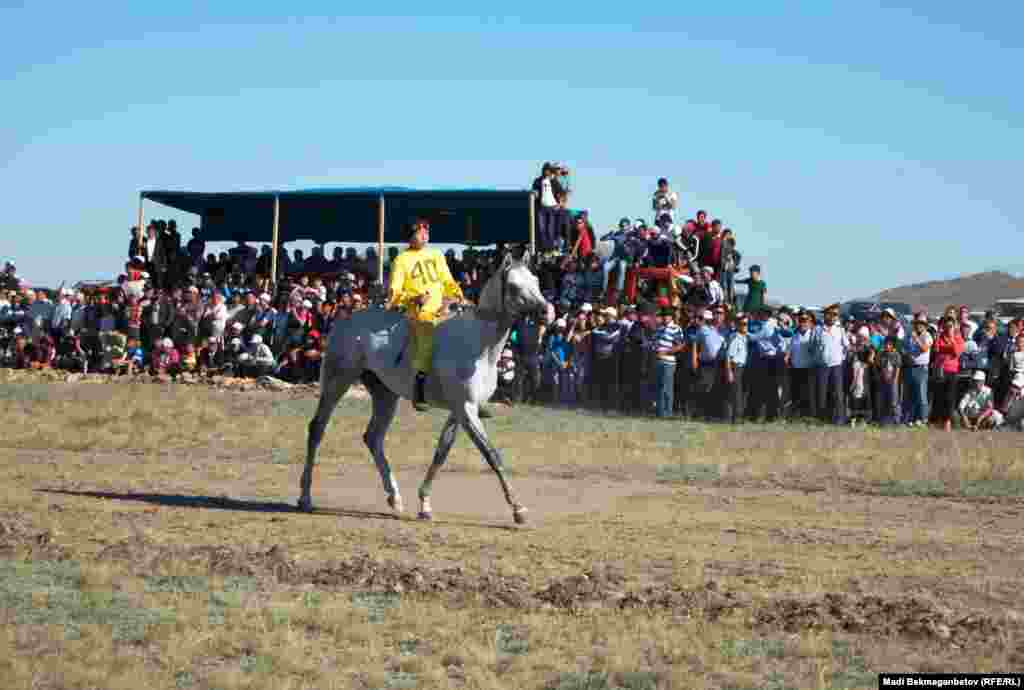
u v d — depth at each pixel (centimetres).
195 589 936
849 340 2481
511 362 2733
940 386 2447
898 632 829
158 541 1106
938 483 1616
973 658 771
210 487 1521
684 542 1163
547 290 2948
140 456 1825
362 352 1341
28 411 2291
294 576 981
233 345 3034
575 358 2683
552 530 1231
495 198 3117
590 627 841
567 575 996
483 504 1441
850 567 1046
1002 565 1070
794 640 812
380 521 1278
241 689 706
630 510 1398
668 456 1866
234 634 805
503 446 1953
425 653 785
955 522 1335
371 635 812
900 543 1175
